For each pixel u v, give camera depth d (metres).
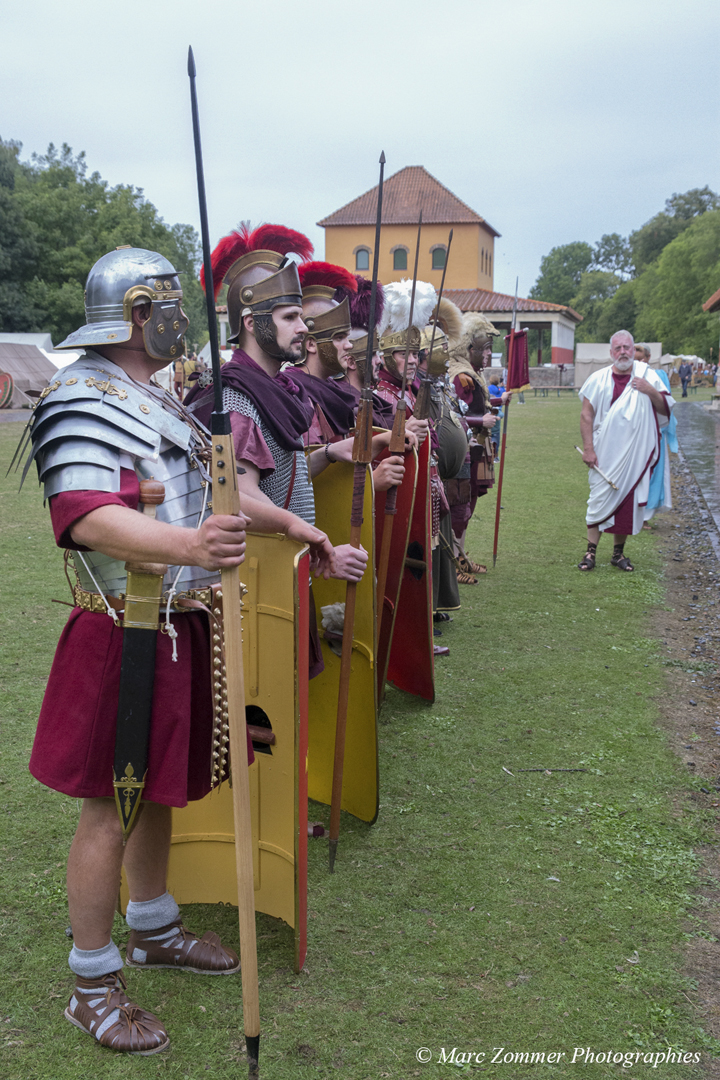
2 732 3.71
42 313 44.25
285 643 2.28
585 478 12.38
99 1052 2.03
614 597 6.21
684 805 3.25
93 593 1.93
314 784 3.26
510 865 2.83
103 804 2.00
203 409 2.33
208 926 2.51
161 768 1.92
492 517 9.31
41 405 1.82
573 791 3.34
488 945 2.43
